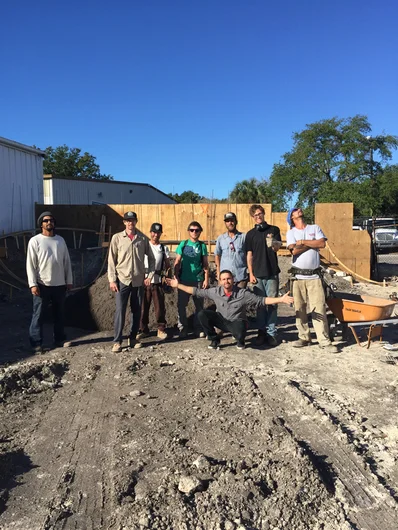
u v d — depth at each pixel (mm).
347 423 3963
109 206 15016
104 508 2799
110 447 3543
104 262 13164
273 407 4270
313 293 6098
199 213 14633
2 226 13148
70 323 7746
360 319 6117
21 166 14359
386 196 32750
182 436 3686
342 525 2623
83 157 49312
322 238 5969
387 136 32500
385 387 4824
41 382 4938
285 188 33688
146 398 4520
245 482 2896
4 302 9664
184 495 2822
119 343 6188
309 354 6023
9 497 2934
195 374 5203
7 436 3758
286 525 2611
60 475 3172
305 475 2982
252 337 6953
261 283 6359
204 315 6172
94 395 4633
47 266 6074
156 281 6770
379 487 3018
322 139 33281
